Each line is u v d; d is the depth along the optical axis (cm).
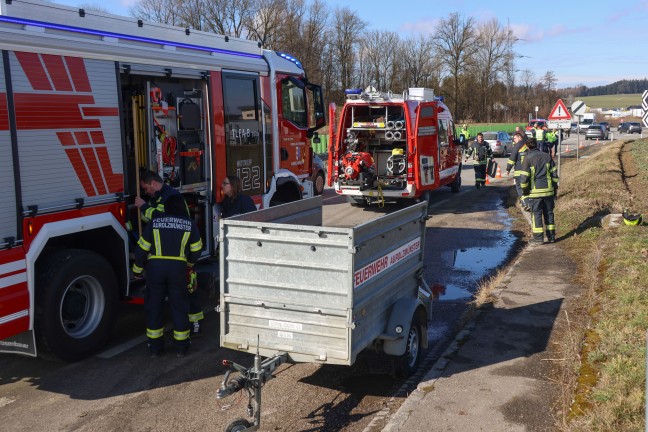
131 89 630
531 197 986
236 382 387
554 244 971
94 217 552
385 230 467
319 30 6488
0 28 466
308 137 978
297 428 429
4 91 466
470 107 7731
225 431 385
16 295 481
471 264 929
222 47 762
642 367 450
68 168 524
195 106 693
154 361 561
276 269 439
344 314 418
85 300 566
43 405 472
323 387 500
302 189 970
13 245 475
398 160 1375
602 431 373
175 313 566
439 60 7512
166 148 650
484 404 433
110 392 495
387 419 437
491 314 635
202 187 717
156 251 553
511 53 7744
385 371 531
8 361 564
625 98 17400
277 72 872
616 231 977
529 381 472
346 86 6950
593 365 473
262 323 449
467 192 1844
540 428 397
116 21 591
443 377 483
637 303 604
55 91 510
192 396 486
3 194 467
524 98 8300
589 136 5219
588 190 1449
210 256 732
